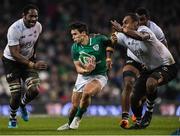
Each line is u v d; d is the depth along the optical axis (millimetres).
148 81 23406
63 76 48625
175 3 59000
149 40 23219
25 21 24359
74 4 58625
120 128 24578
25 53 25000
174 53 52344
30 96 25062
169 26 56875
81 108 23016
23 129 24484
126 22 23000
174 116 38750
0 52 48281
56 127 26000
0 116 38750
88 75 23312
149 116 24062
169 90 48125
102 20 56656
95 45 23125
